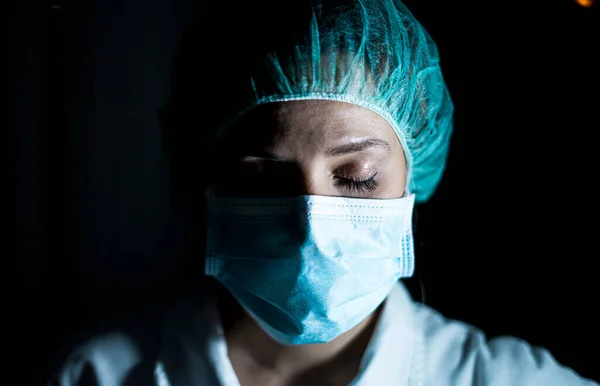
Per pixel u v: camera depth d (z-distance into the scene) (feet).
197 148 3.72
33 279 7.08
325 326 3.34
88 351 3.98
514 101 5.58
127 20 6.80
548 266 5.56
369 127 3.24
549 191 5.51
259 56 3.18
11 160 6.86
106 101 6.91
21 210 6.97
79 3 6.76
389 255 3.52
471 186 5.84
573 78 5.30
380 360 3.52
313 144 3.14
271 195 3.42
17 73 6.76
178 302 4.12
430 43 3.95
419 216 5.94
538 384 3.60
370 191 3.36
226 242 3.58
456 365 3.71
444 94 3.96
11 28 6.70
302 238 3.25
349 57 3.16
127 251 7.17
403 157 3.64
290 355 3.63
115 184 7.06
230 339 3.77
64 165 7.00
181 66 3.68
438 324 4.04
